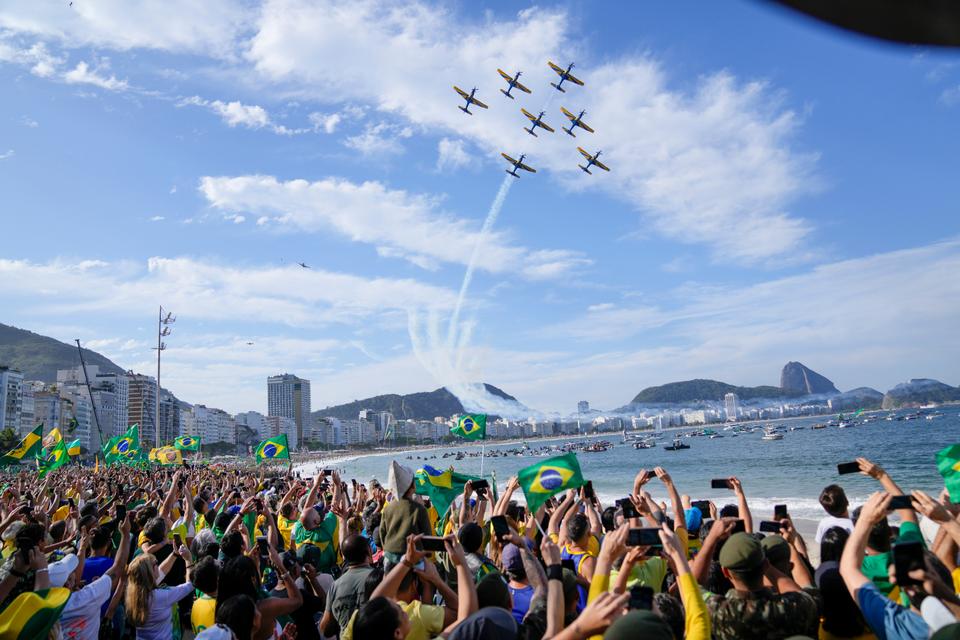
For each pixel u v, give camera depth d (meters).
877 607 4.20
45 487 19.81
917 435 103.69
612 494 49.91
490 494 9.95
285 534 11.84
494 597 5.21
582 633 3.62
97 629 6.88
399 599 5.81
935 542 5.87
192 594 11.03
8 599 6.67
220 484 29.95
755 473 60.72
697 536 8.46
